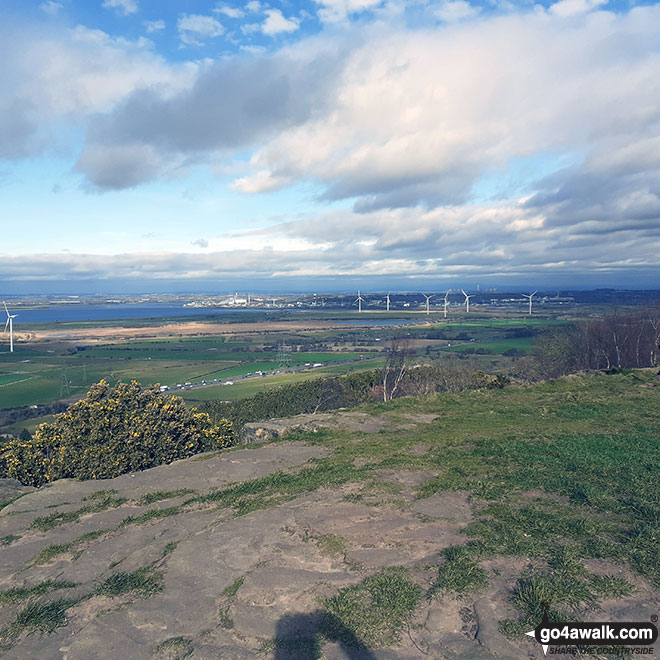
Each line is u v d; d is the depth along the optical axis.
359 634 4.45
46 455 15.64
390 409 16.30
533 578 5.00
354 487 8.38
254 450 11.91
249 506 7.86
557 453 9.75
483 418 14.38
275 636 4.52
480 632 4.32
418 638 4.36
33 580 6.12
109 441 14.09
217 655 4.32
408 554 5.86
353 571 5.53
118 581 5.74
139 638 4.66
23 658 4.53
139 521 7.79
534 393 18.14
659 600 4.63
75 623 5.07
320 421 14.82
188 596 5.32
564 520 6.48
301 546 6.20
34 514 8.43
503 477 8.46
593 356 40.91
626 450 9.73
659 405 14.65
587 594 4.71
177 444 15.38
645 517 6.45
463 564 5.41
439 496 7.70
